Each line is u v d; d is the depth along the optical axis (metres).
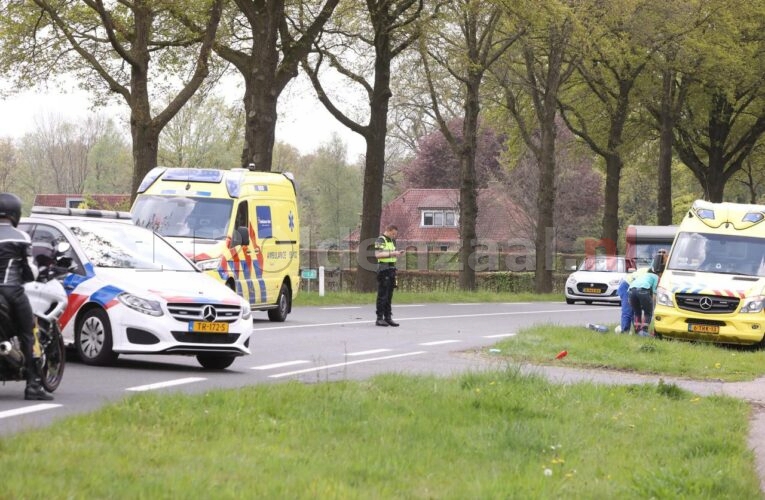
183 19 72.81
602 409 24.75
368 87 84.12
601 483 16.28
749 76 106.25
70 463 15.36
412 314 62.78
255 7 70.38
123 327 30.03
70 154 194.38
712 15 100.12
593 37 91.62
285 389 24.16
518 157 120.62
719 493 16.19
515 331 51.00
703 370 36.75
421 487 15.48
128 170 186.25
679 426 22.83
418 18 78.50
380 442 18.80
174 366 31.88
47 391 24.17
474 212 98.00
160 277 31.30
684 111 119.69
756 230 52.31
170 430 18.80
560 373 34.34
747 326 47.84
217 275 44.66
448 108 97.06
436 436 19.81
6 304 22.91
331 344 40.81
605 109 114.25
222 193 47.34
